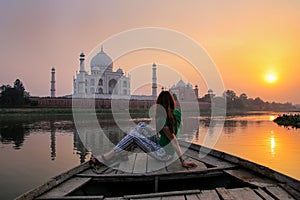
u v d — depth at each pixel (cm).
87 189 347
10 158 1128
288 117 3678
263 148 1309
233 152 1180
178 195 287
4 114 4262
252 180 338
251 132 2209
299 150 1236
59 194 291
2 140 1770
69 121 3619
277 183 318
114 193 355
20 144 1572
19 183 744
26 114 4353
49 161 1059
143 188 359
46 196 284
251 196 279
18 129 2567
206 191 298
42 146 1486
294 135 1970
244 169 393
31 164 1001
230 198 272
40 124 3175
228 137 1811
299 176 755
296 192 281
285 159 1006
